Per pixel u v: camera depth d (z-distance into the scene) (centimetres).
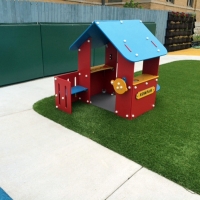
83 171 224
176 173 221
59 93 357
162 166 230
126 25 344
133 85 318
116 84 324
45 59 543
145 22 859
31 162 236
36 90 461
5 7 521
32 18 582
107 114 352
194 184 207
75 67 620
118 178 215
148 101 363
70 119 333
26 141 274
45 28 521
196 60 827
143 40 343
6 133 291
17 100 404
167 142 276
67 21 669
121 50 301
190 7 1447
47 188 202
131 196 194
